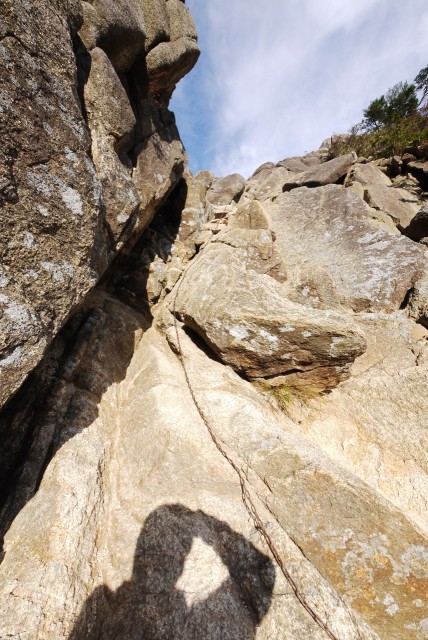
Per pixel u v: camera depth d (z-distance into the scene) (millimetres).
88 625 3076
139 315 8344
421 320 7309
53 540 3441
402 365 6734
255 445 4734
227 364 6766
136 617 3139
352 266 9047
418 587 3391
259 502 4156
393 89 22406
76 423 4922
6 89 3311
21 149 3449
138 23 6824
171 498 4078
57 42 4125
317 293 7996
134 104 8297
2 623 2764
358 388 6547
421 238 10453
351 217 10602
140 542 3707
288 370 6465
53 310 3797
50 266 3764
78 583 3273
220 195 19078
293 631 3066
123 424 5473
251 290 6668
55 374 5531
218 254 8680
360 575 3506
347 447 5875
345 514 3885
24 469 4141
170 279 9484
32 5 3775
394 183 15266
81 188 4211
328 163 14969
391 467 5543
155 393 5566
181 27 8539
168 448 4668
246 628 3078
